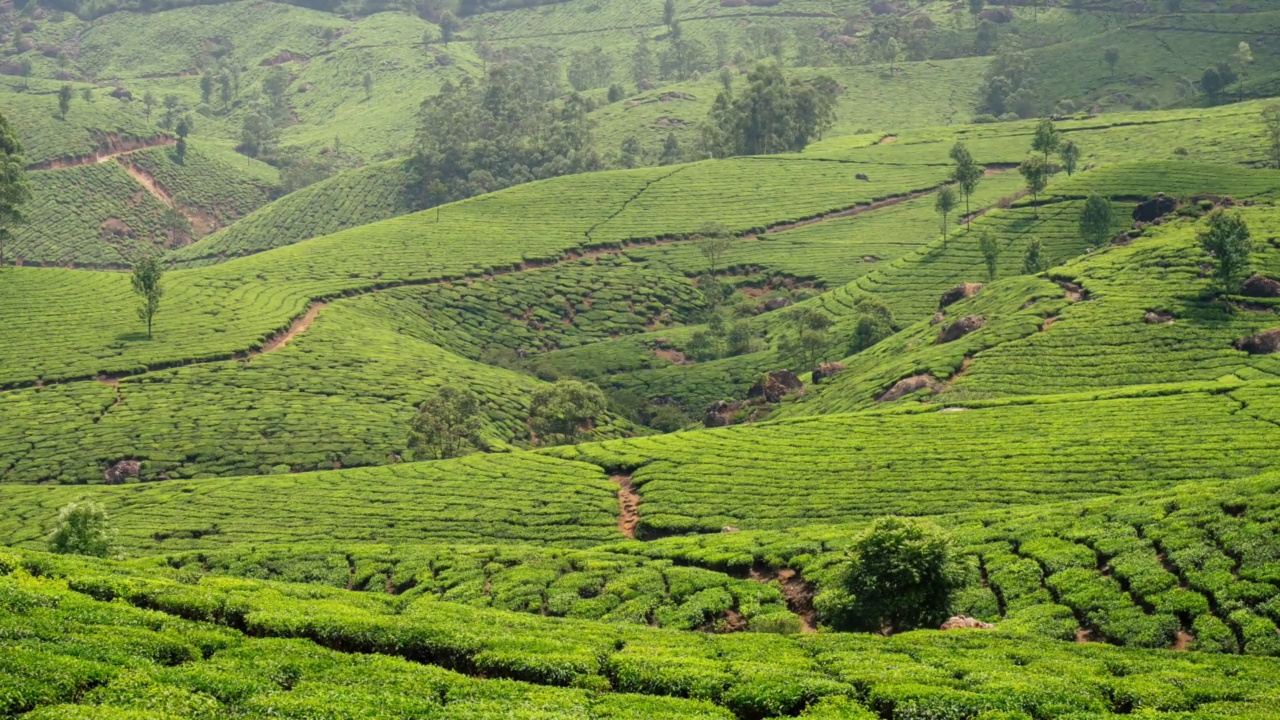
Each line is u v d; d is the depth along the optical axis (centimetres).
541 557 8038
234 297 18988
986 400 11119
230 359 16275
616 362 17975
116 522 10394
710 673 4447
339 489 10975
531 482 10675
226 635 4675
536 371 17900
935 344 14325
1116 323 13062
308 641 4709
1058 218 19300
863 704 4194
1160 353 12231
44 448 13212
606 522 9475
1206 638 5197
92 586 5109
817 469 9825
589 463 11181
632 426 15438
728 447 11019
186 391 14988
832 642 5256
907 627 5884
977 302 15562
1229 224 13200
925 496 8675
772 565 7319
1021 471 8856
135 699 3697
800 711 4181
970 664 4625
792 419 11831
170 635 4447
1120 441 9156
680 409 16225
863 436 10606
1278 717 3819
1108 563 6253
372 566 8238
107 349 16138
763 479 9788
